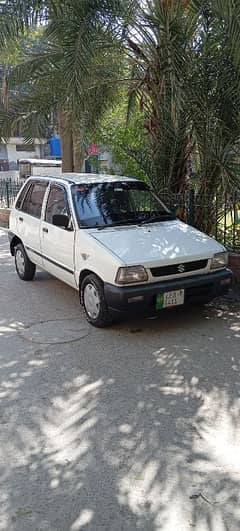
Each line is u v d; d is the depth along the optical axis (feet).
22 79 26.18
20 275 23.65
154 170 24.64
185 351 14.39
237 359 13.78
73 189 18.58
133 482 8.58
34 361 13.84
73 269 17.44
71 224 17.60
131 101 30.01
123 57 24.98
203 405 11.27
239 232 23.08
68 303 19.52
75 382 12.50
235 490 8.36
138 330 16.16
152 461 9.19
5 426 10.49
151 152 24.64
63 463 9.16
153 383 12.39
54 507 8.00
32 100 27.43
